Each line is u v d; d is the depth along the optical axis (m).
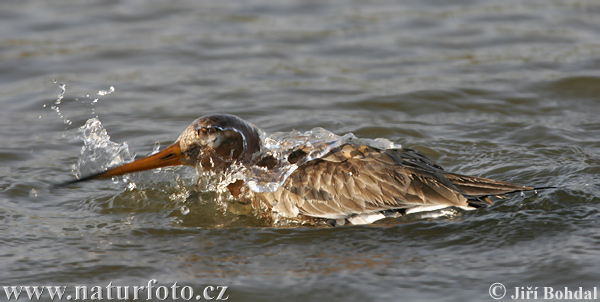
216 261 10.73
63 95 18.38
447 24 24.03
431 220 11.89
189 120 17.03
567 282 9.81
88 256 10.94
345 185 11.91
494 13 25.09
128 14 24.92
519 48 21.80
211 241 11.45
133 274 10.38
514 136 15.94
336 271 10.30
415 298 9.55
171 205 13.04
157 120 17.02
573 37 22.61
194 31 23.38
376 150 12.21
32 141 15.87
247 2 26.33
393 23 24.17
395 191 11.67
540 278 9.94
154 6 25.78
